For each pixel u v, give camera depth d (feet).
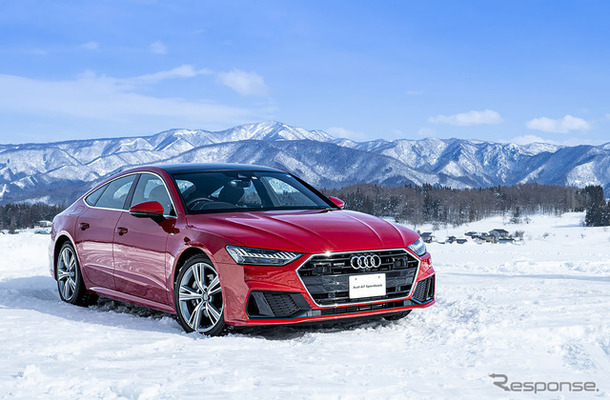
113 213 16.89
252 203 15.34
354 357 10.76
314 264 12.42
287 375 9.50
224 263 12.66
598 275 30.30
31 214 562.66
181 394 8.45
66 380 9.15
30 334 13.28
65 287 18.78
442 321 14.52
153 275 14.74
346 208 17.01
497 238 469.16
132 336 13.03
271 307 12.28
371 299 13.04
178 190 15.16
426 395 8.52
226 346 11.69
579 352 11.20
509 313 15.20
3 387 8.82
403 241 13.69
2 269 34.17
